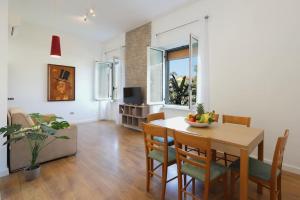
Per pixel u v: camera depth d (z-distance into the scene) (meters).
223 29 3.23
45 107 5.38
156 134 1.92
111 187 2.14
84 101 6.28
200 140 1.52
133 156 3.11
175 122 2.42
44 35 5.26
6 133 2.09
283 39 2.55
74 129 3.12
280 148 1.49
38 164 2.53
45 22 4.84
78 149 3.45
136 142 3.91
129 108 5.19
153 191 2.08
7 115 2.46
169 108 4.45
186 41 4.10
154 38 4.66
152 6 3.89
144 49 4.95
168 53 4.80
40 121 2.47
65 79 5.75
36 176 2.33
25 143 2.56
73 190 2.07
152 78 4.61
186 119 2.42
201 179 1.58
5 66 2.34
